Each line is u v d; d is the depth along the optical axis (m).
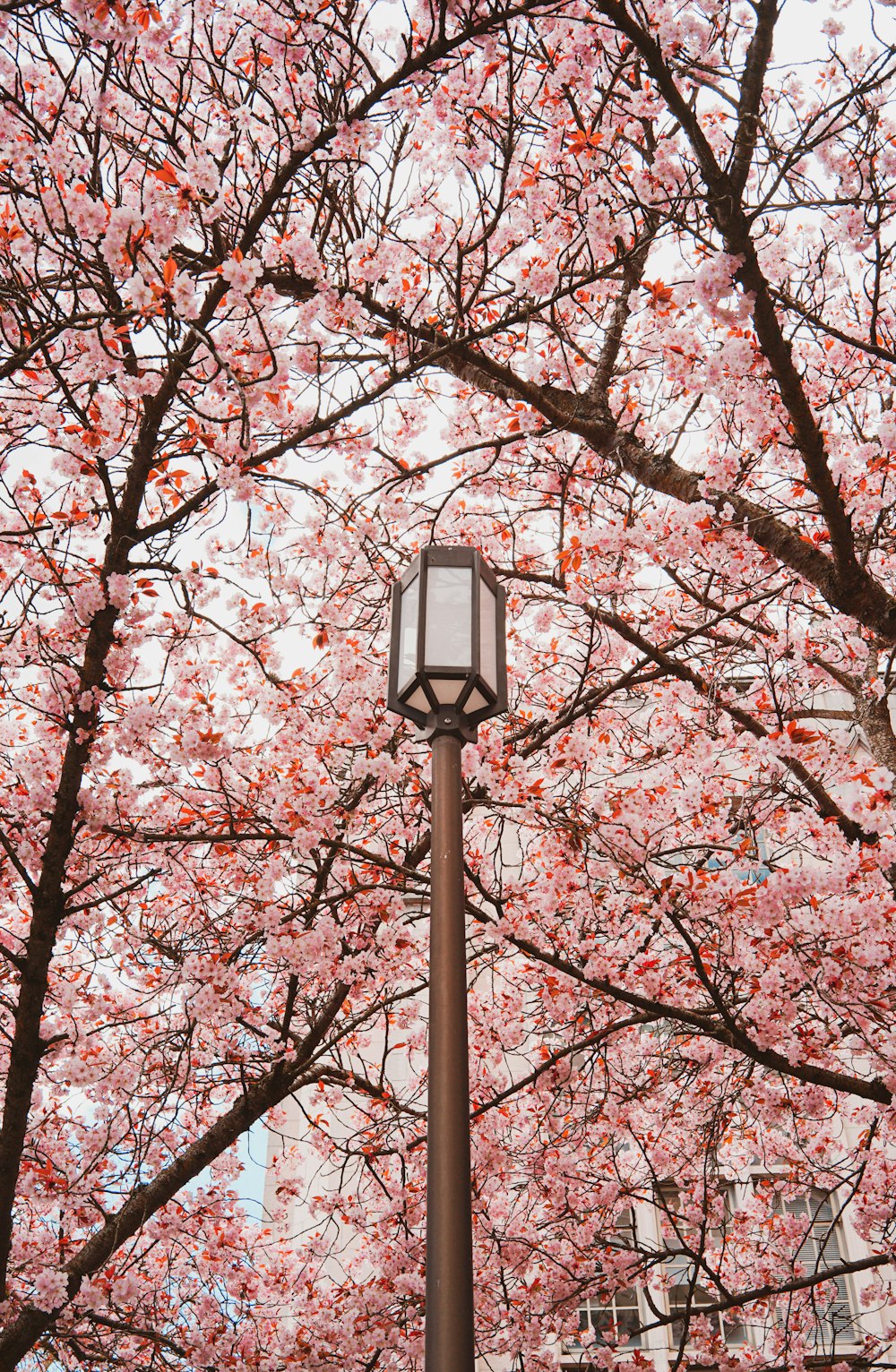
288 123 5.27
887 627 5.42
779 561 6.13
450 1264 2.80
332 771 6.02
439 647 4.05
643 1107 7.81
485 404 7.91
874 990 5.73
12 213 4.89
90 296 5.37
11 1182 4.67
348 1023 6.72
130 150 5.14
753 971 5.88
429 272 6.14
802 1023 6.30
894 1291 8.50
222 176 4.80
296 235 4.73
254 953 5.72
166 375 4.55
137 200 4.94
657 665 7.56
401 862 6.28
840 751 6.04
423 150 6.51
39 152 4.67
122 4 4.00
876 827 5.74
